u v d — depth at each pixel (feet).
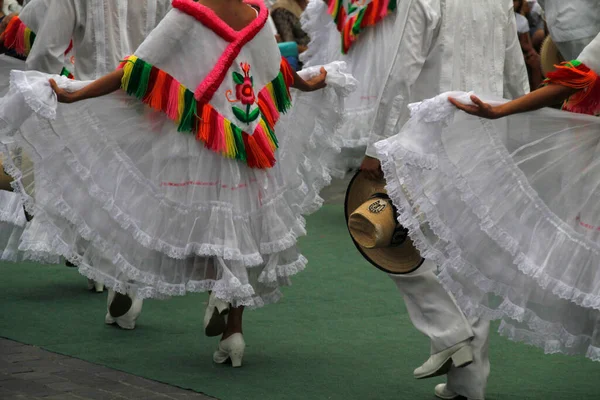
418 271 18.02
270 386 19.10
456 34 19.45
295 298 26.08
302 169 21.12
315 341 22.34
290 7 39.91
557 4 19.19
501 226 15.90
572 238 15.93
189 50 18.63
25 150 18.45
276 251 19.52
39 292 26.18
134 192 18.86
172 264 19.16
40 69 22.66
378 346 22.02
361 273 28.94
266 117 19.53
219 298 18.81
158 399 18.06
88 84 18.22
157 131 19.10
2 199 21.76
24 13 22.81
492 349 22.04
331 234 34.06
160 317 24.09
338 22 30.25
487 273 16.05
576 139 16.14
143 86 18.39
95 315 24.09
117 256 18.90
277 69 19.79
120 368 19.97
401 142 15.93
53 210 18.90
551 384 19.72
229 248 18.63
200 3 18.89
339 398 18.52
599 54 15.53
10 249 22.57
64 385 18.69
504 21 20.31
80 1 22.67
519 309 15.93
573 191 16.03
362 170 19.10
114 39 23.15
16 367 19.76
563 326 16.22
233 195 18.93
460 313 17.99
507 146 16.22
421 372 18.24
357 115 29.66
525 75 21.07
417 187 15.99
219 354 20.51
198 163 18.83
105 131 18.89
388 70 19.07
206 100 18.63
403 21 19.03
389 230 17.40
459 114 16.15
